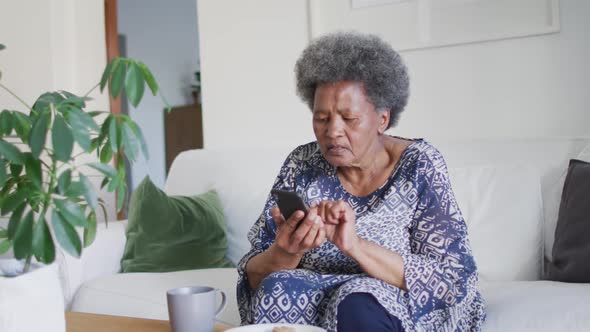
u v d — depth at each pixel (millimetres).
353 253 1158
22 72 3295
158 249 2045
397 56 1357
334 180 1401
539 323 1264
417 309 1177
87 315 1229
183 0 5633
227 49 2730
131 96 926
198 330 997
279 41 2623
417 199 1306
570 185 1696
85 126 816
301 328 900
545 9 2141
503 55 2221
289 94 2611
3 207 830
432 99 2334
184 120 4781
